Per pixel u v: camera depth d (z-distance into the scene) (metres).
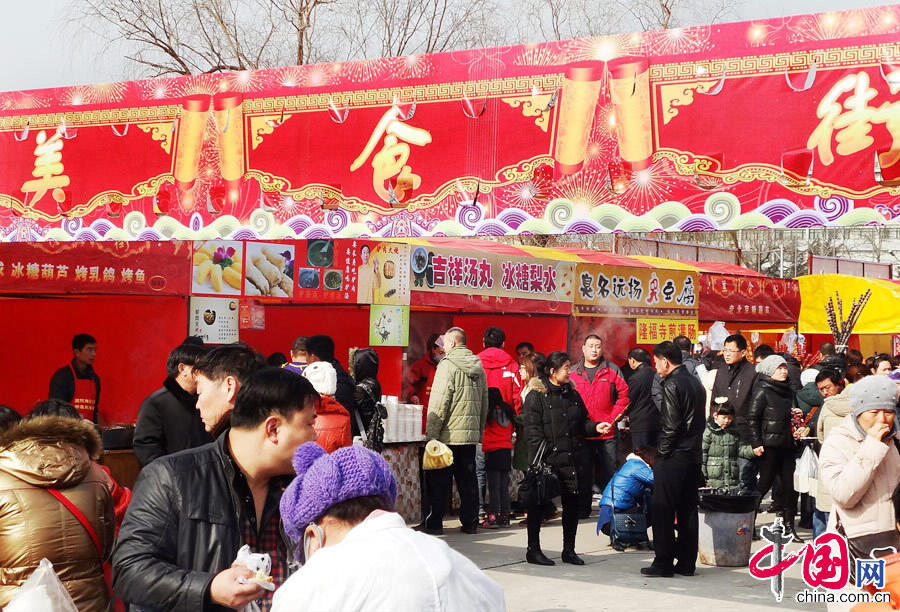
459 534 10.12
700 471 8.34
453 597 2.35
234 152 5.18
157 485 3.09
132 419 10.88
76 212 5.52
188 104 5.29
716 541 8.83
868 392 5.02
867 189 3.98
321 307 12.18
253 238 5.15
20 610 3.25
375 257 10.90
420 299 11.30
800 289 20.11
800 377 11.75
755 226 4.17
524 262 12.80
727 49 4.22
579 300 13.73
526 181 4.60
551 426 8.61
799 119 4.09
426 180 4.80
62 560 3.60
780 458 10.22
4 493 3.59
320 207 5.01
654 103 4.35
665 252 20.92
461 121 4.73
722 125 4.23
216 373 3.82
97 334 11.15
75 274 9.99
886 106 3.94
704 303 16.48
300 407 3.12
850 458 5.07
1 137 5.70
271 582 2.95
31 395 11.66
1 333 11.76
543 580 8.09
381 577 2.31
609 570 8.52
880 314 19.39
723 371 10.62
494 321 14.09
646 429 11.02
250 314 11.09
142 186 5.38
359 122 4.94
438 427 9.80
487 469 10.69
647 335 14.99
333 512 2.51
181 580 2.93
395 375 11.23
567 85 4.52
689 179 4.29
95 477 3.83
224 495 3.12
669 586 7.95
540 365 8.82
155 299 10.66
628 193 4.40
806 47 4.07
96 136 5.48
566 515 8.74
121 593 3.02
